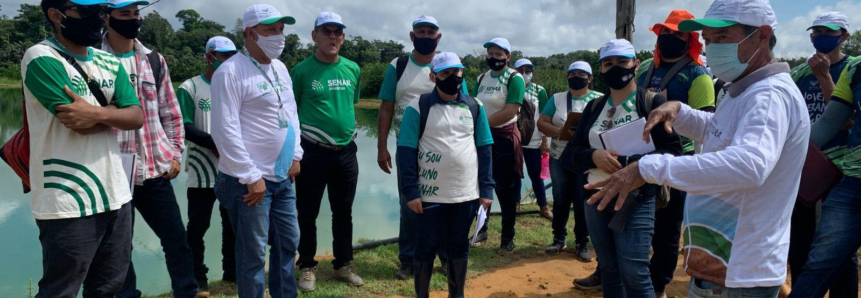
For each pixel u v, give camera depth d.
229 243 4.55
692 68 3.78
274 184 3.36
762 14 1.99
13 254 5.47
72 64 2.65
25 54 2.55
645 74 4.25
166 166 3.59
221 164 3.27
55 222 2.61
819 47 3.90
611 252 3.16
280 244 3.54
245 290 3.29
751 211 1.99
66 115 2.51
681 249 5.49
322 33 4.23
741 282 2.00
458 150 3.55
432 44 4.52
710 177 1.84
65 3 2.58
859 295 4.19
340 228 4.50
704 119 2.40
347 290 4.41
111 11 3.32
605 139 2.95
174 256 3.70
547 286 4.64
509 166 5.29
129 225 3.00
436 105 3.59
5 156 2.79
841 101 3.18
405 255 4.71
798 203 3.53
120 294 3.72
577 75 4.97
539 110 6.61
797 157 1.99
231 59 3.20
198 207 4.25
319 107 4.25
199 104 4.25
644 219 2.97
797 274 3.62
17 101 32.44
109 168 2.77
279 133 3.33
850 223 3.05
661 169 1.92
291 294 3.62
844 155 3.18
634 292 2.99
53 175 2.59
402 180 3.61
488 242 5.90
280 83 3.42
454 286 3.74
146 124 3.51
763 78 2.01
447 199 3.57
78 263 2.66
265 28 3.20
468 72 29.47
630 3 6.29
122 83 2.91
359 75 4.62
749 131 1.88
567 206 5.40
